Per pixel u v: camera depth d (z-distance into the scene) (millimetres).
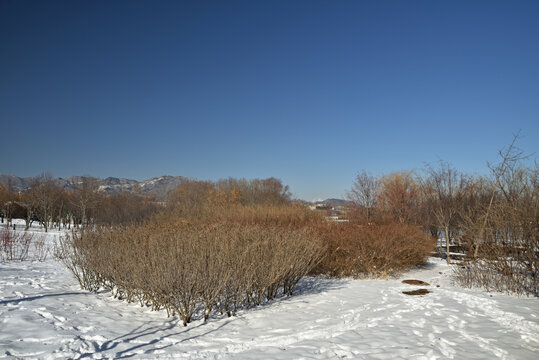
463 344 5191
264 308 7414
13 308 6434
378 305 7781
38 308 6520
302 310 7250
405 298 8594
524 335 5609
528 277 9570
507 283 9352
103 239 8977
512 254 9977
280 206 22875
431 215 22328
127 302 7562
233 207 23000
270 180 59906
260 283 7578
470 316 6812
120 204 37281
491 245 10383
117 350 4738
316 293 9211
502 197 13758
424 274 13344
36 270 11625
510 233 10055
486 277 10133
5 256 14922
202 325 6121
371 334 5645
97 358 4422
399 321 6457
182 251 6918
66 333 5180
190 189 57125
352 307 7555
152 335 5469
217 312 6992
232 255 7266
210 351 4848
